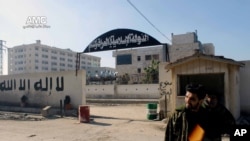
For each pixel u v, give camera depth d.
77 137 10.84
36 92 21.12
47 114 17.48
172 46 58.81
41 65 147.12
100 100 31.83
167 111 14.91
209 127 3.22
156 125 13.46
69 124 14.31
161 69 15.31
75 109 18.72
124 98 34.72
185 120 3.21
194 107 3.21
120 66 63.88
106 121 15.20
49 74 20.39
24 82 21.91
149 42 16.20
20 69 149.12
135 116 17.53
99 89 36.88
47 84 20.50
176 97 13.09
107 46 17.69
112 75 47.88
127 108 23.86
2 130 12.55
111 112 20.30
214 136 3.25
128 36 16.95
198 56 12.49
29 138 10.70
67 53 161.88
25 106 21.34
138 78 42.62
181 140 3.20
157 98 32.41
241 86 14.79
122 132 11.80
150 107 15.53
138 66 61.72
